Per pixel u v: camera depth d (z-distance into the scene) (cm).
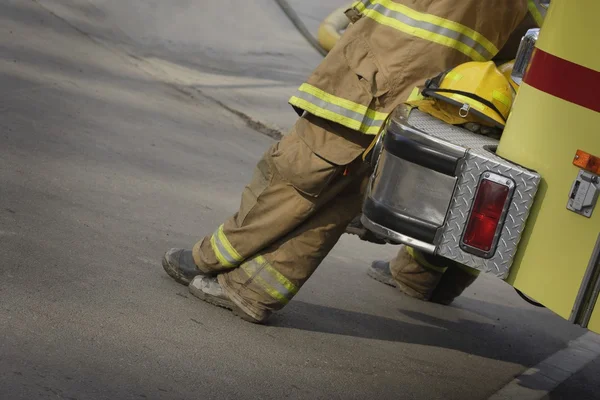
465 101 730
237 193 1317
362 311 995
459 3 779
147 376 675
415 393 792
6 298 741
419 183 679
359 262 1215
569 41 648
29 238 891
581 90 643
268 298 842
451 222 672
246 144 1653
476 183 664
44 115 1391
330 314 951
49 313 735
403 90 782
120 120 1516
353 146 793
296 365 779
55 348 679
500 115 733
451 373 871
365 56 784
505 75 791
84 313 755
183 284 889
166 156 1392
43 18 2106
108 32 2159
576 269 647
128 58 2025
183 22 2361
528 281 667
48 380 626
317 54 2467
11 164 1109
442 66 779
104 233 975
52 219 965
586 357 1040
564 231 652
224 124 1752
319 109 780
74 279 822
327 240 833
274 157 807
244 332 823
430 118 736
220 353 757
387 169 694
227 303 855
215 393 679
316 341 852
